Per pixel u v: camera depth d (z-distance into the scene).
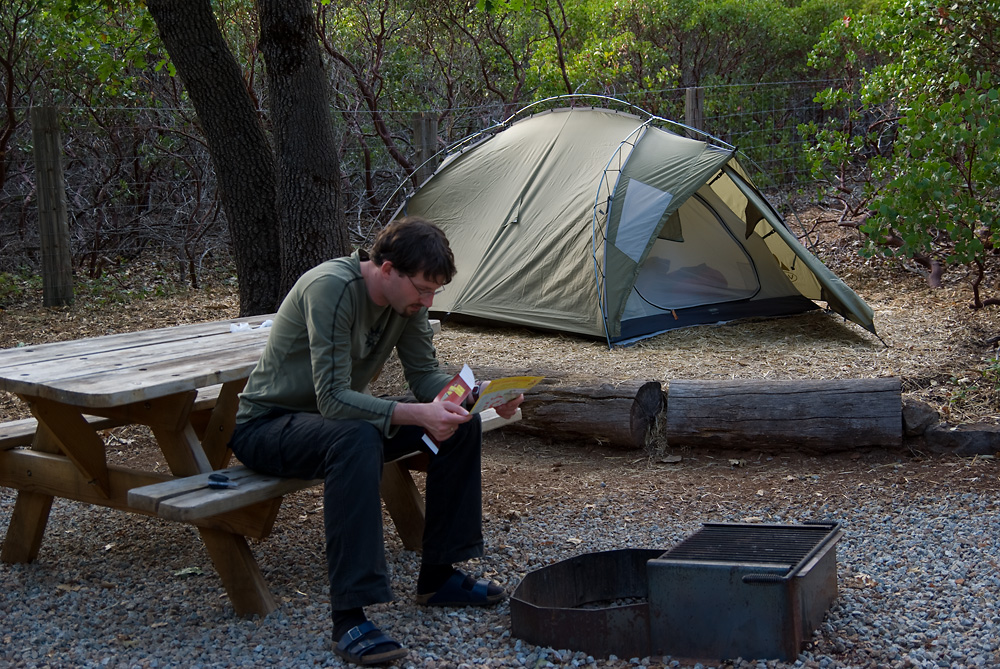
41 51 9.45
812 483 4.52
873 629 2.84
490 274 7.50
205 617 3.08
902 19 8.32
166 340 3.69
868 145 11.50
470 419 3.07
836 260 9.31
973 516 3.97
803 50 13.41
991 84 7.09
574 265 7.06
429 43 11.83
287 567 3.54
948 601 3.08
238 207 6.42
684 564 2.69
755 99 12.44
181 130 10.16
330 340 2.78
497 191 7.86
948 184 6.56
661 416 5.13
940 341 6.57
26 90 10.09
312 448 2.78
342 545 2.67
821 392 4.85
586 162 7.46
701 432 4.92
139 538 3.92
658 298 7.57
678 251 7.82
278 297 6.40
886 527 3.90
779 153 11.90
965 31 7.70
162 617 3.09
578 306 6.98
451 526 3.09
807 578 2.75
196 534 3.95
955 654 2.67
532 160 7.82
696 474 4.75
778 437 4.84
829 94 9.27
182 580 3.44
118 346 3.54
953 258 6.72
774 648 2.63
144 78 10.12
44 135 8.37
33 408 3.07
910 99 8.23
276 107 5.96
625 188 7.05
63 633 2.95
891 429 4.73
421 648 2.80
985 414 5.11
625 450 5.11
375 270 2.84
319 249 6.03
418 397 3.26
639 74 12.20
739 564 2.66
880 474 4.58
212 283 9.97
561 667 2.67
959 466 4.60
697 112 10.19
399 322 3.04
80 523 4.12
